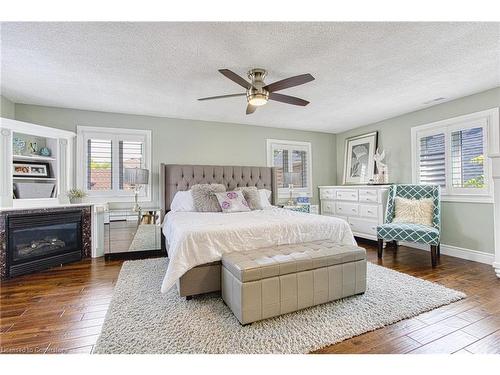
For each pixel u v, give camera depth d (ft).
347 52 7.55
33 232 10.11
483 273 9.63
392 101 11.98
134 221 12.41
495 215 9.32
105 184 13.24
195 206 12.49
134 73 8.82
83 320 6.40
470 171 11.36
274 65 8.30
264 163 16.76
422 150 13.28
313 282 6.79
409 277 9.11
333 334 5.71
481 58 7.97
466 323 6.19
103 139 13.20
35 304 7.23
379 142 15.70
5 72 8.71
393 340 5.56
